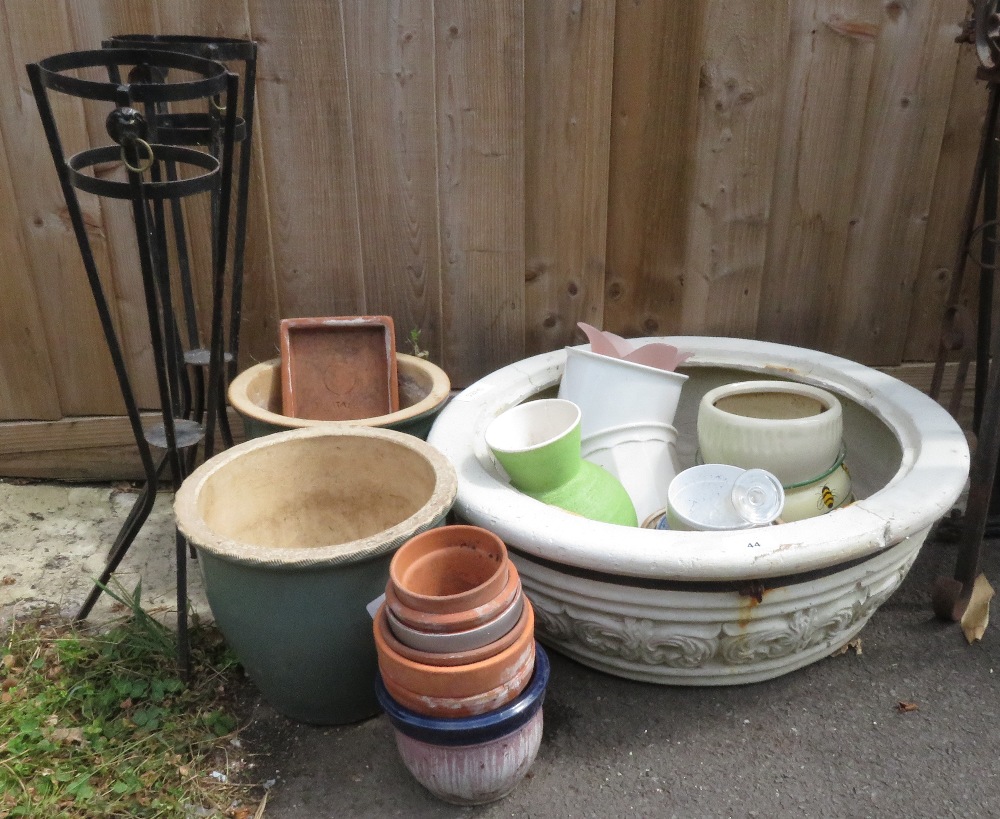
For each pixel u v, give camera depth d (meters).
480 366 2.20
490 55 1.90
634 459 1.84
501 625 1.22
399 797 1.39
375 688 1.32
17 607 1.75
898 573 1.56
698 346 2.10
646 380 1.81
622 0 1.89
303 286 2.07
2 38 1.80
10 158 1.89
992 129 1.69
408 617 1.20
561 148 2.01
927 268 2.21
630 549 1.37
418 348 2.16
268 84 1.88
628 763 1.44
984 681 1.59
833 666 1.63
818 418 1.74
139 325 2.07
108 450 2.18
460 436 1.73
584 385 1.82
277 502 1.64
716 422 1.81
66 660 1.58
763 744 1.47
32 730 1.42
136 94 1.26
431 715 1.24
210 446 1.61
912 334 2.28
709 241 2.12
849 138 2.05
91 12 1.80
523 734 1.31
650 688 1.59
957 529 1.96
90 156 1.42
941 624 1.73
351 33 1.86
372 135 1.95
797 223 2.13
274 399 1.96
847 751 1.45
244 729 1.51
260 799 1.38
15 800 1.32
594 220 2.08
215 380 1.55
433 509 1.38
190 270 1.97
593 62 1.93
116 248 1.99
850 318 2.24
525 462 1.57
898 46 1.97
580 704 1.56
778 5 1.91
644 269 2.15
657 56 1.94
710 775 1.41
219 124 1.59
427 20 1.86
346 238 2.03
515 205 2.04
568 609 1.51
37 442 2.15
